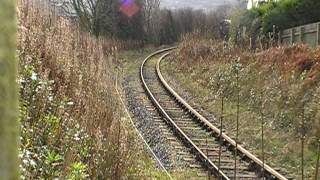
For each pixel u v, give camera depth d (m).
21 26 7.40
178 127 14.66
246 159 11.56
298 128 12.63
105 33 45.91
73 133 6.03
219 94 20.88
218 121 16.52
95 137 6.89
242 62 21.52
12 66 0.69
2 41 0.69
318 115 12.14
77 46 13.41
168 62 37.69
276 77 17.27
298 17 24.39
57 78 8.34
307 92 14.21
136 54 46.12
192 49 34.09
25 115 5.26
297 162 11.22
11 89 0.69
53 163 4.88
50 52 8.82
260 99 16.80
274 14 25.14
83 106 8.14
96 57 16.08
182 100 19.92
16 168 0.69
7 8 0.69
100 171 6.39
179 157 11.82
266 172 10.37
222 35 38.31
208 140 13.67
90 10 43.16
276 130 13.83
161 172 10.15
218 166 10.15
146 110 18.34
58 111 6.48
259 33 26.25
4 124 0.68
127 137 9.09
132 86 24.86
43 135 5.49
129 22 52.19
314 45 19.16
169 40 59.44
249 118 15.94
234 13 32.59
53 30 10.96
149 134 14.28
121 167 7.23
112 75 20.02
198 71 27.75
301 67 16.22
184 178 10.07
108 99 11.28
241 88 19.25
